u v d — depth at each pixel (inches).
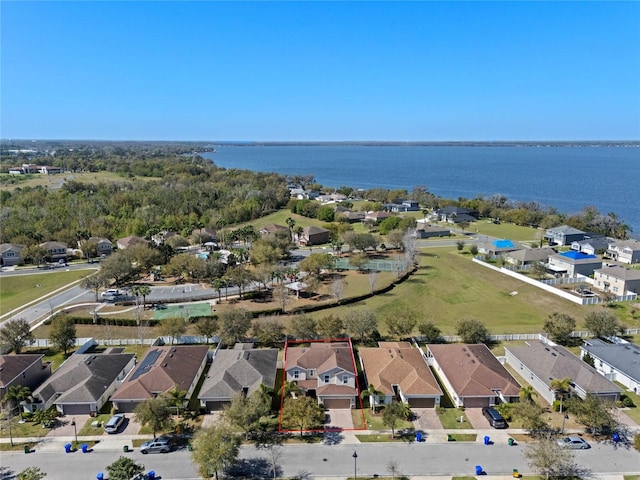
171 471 1583.4
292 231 5531.5
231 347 2539.4
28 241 4722.0
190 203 6594.5
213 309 3139.8
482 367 2058.3
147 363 2206.0
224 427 1608.0
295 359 2159.2
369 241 4616.1
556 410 1916.8
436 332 2551.7
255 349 2354.8
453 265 4271.7
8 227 5029.5
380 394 1908.2
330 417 1899.6
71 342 2501.2
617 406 1914.4
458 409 1937.7
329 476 1552.7
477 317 3034.0
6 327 2491.4
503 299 3390.7
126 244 4746.6
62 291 3627.0
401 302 3351.4
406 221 5585.6
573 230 5132.9
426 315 3097.9
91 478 1552.7
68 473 1578.5
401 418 1854.1
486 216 7062.0
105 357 2260.1
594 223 5743.1
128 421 1887.3
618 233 5531.5
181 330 2564.0
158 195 6840.6
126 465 1475.1
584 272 3804.1
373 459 1633.9
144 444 1692.9
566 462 1535.4
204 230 5457.7
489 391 1941.4
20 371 2068.2
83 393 1946.4
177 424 1843.0
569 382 1935.3
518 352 2297.0
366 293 3459.6
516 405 1791.3
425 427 1818.4
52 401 1972.2
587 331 2667.3
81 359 2237.9
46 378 2250.2
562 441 1688.0
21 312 3171.8
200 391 2004.2
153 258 4018.2
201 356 2324.1
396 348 2324.1
